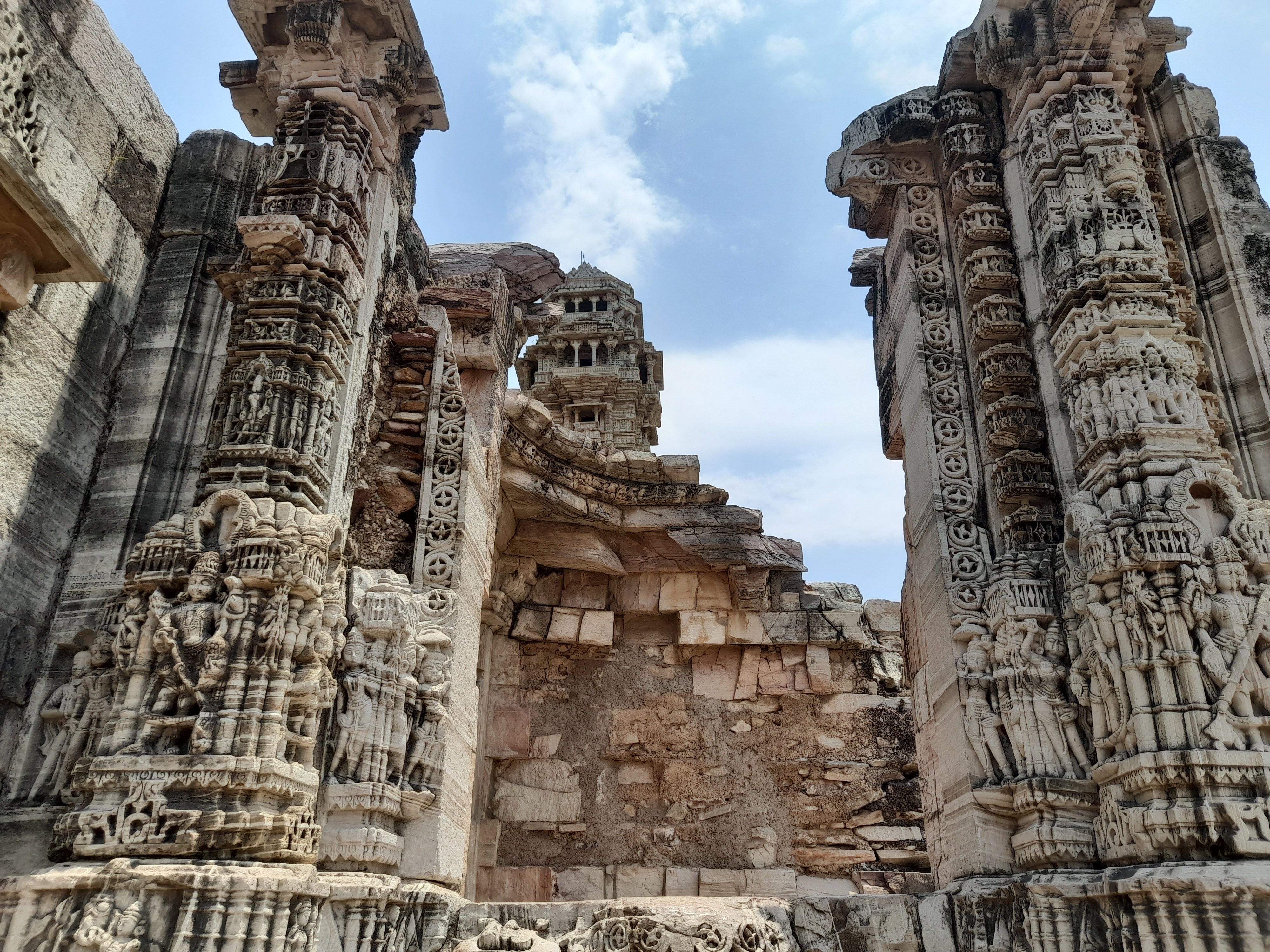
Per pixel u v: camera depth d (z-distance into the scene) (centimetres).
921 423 848
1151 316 680
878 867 1210
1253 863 516
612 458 1238
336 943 534
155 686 533
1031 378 799
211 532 573
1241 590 596
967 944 620
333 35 739
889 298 1013
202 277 760
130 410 709
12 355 617
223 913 464
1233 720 560
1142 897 528
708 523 1271
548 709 1258
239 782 501
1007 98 883
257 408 603
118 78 732
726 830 1228
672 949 570
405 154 875
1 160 450
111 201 718
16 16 465
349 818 605
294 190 683
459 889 725
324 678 591
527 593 1275
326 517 592
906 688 1340
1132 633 598
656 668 1310
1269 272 777
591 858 1194
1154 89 869
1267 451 720
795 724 1298
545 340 2530
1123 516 618
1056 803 630
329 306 656
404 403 893
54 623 638
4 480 606
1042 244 775
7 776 591
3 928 457
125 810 491
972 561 773
